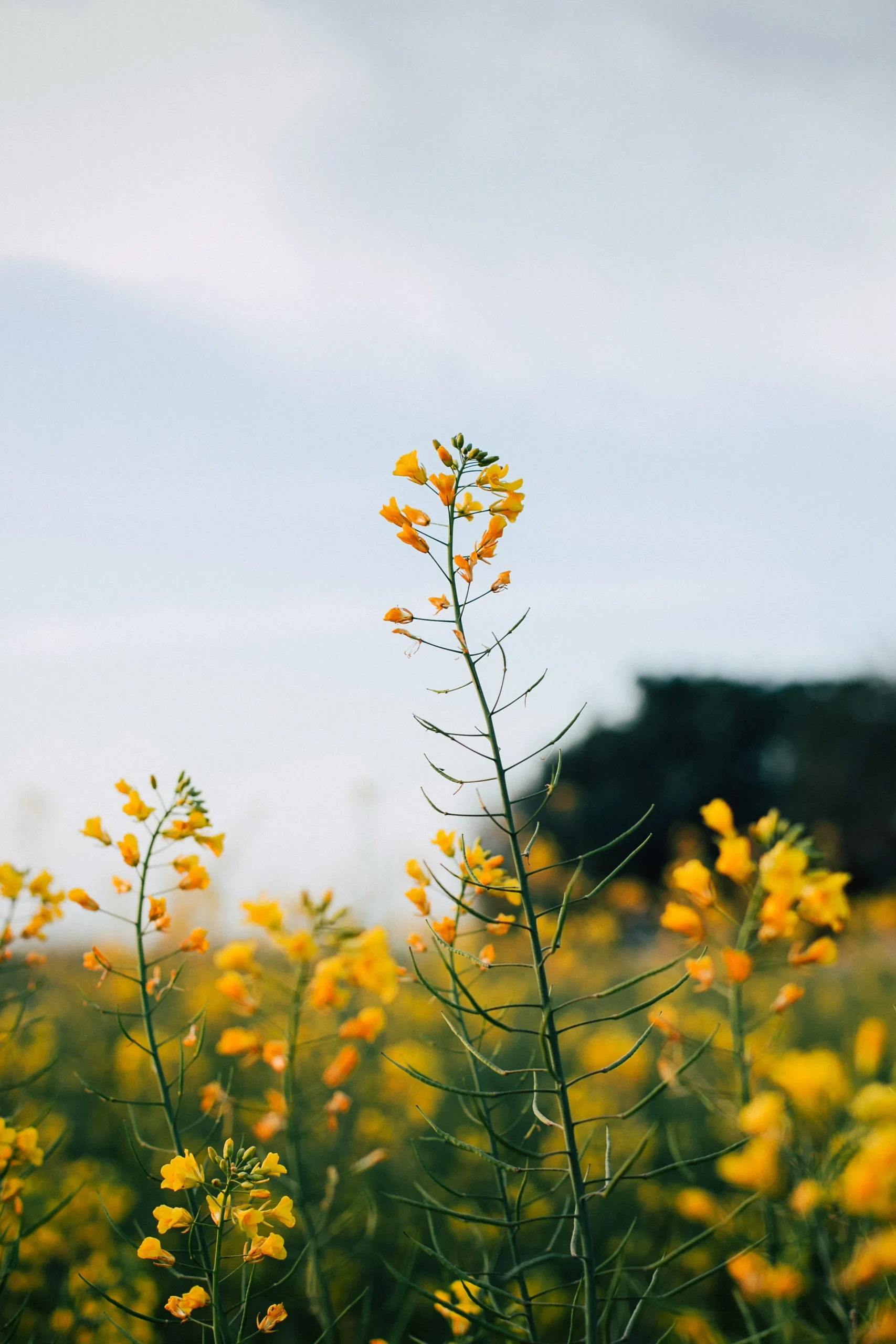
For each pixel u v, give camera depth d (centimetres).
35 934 305
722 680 3775
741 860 205
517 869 225
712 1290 399
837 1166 179
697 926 212
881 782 3438
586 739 3850
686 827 3528
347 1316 405
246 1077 571
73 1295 360
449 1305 222
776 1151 180
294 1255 422
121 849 271
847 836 3428
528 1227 456
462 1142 221
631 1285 299
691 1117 584
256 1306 402
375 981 207
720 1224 202
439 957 232
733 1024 208
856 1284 192
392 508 250
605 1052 643
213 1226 236
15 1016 542
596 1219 462
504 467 253
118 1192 443
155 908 274
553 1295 388
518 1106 576
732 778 3641
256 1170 224
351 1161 483
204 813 278
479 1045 277
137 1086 579
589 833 3591
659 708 3772
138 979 266
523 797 229
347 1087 525
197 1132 519
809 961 202
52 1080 568
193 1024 265
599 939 1157
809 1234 226
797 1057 182
